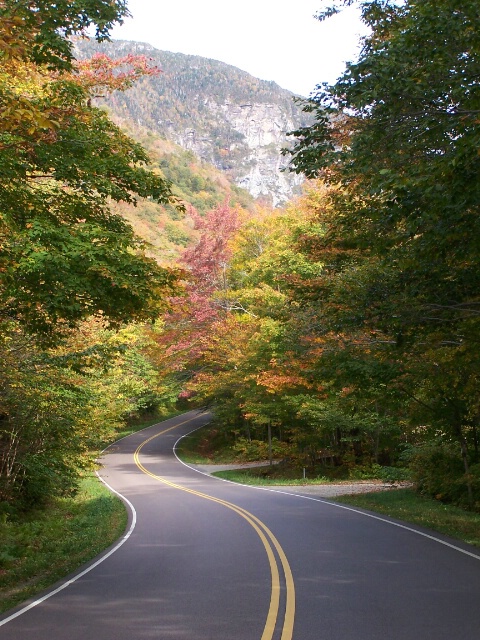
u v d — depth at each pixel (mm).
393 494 21781
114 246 9219
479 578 8930
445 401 18297
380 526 14773
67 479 21859
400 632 6410
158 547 12703
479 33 8398
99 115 10203
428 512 17156
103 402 23000
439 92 9219
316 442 35719
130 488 27844
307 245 17438
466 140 7555
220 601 7941
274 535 13508
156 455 46000
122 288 9328
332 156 10672
